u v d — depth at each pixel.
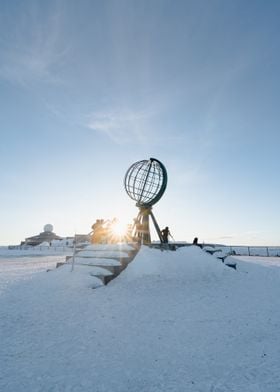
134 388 3.90
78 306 7.71
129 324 6.52
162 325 6.52
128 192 17.58
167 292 9.88
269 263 20.62
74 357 4.82
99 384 3.98
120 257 12.17
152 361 4.73
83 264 11.95
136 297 8.95
